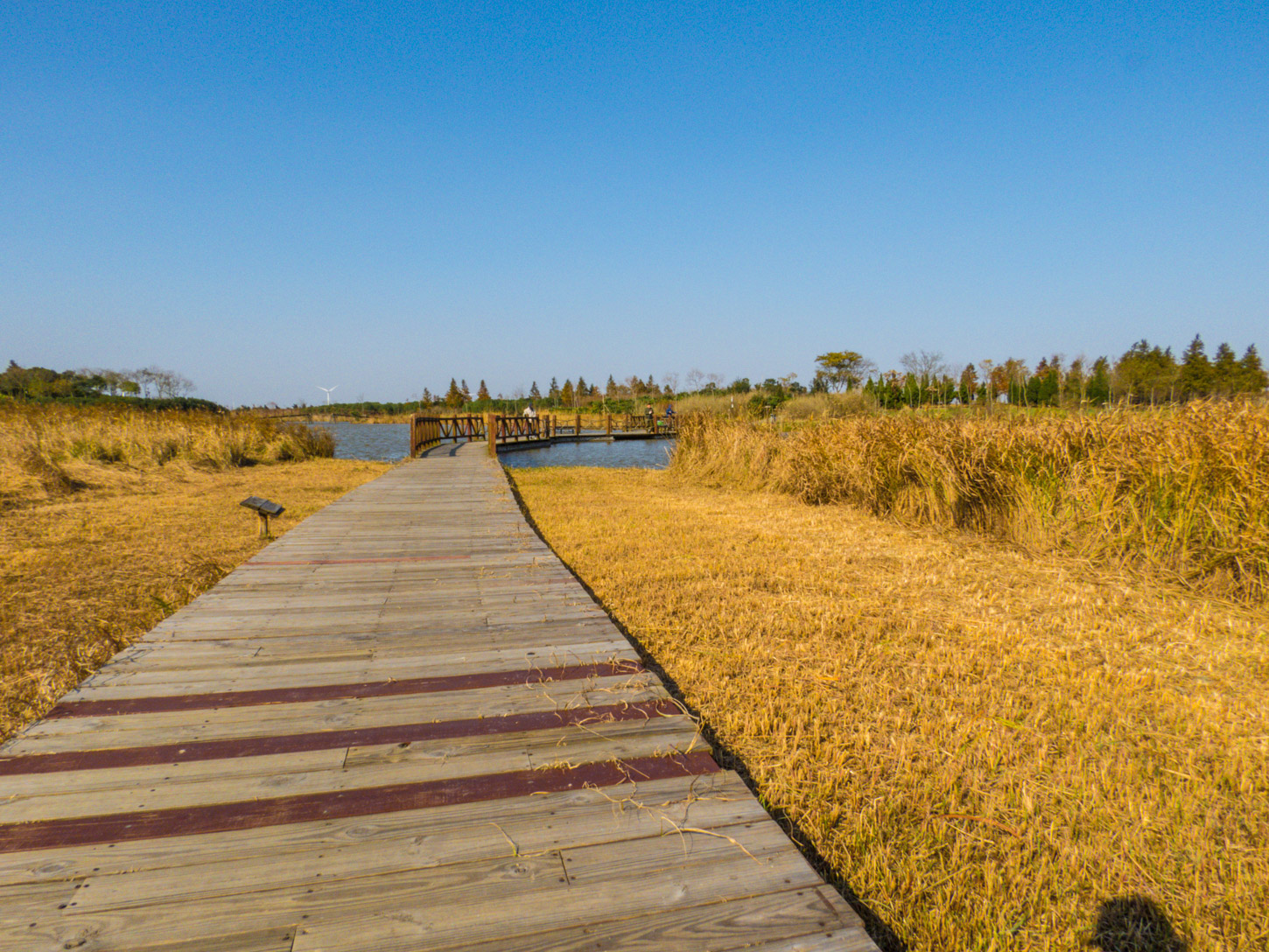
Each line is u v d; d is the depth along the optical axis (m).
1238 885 1.85
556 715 2.55
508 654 3.18
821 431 9.48
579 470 14.23
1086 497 5.66
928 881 1.90
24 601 4.17
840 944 1.48
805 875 1.69
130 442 11.59
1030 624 4.06
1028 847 2.02
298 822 1.83
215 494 9.36
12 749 2.18
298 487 10.62
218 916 1.48
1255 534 4.52
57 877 1.58
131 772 2.05
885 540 6.46
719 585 4.84
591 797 2.00
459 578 4.64
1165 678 3.29
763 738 2.63
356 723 2.44
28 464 8.58
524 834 1.81
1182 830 2.10
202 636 3.35
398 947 1.42
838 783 2.34
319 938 1.43
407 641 3.32
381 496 9.09
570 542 6.31
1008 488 6.36
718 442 11.66
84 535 6.22
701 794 2.05
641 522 7.52
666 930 1.49
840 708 2.92
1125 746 2.63
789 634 3.86
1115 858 1.98
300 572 4.76
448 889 1.59
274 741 2.28
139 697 2.61
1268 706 2.98
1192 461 4.93
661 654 3.50
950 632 3.92
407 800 1.95
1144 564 5.13
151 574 4.88
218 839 1.74
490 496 9.12
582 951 1.42
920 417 8.16
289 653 3.13
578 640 3.38
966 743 2.63
